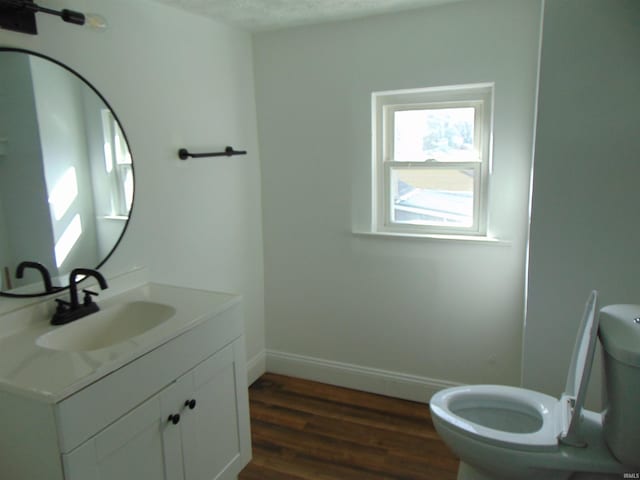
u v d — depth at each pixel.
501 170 2.36
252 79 2.81
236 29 2.64
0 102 1.50
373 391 2.87
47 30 1.64
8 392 1.25
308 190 2.82
